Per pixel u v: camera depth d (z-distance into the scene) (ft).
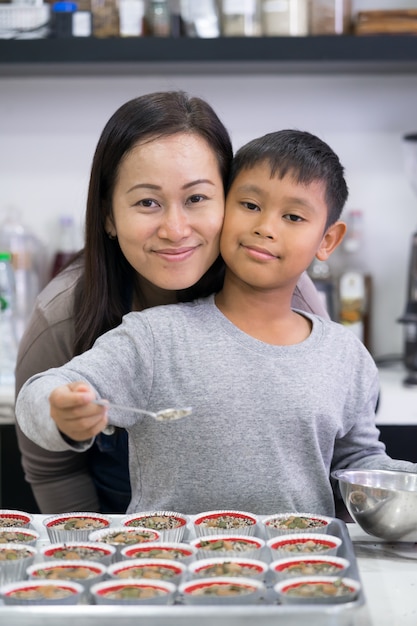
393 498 3.66
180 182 4.27
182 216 4.30
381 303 8.57
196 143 4.35
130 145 4.32
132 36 7.38
